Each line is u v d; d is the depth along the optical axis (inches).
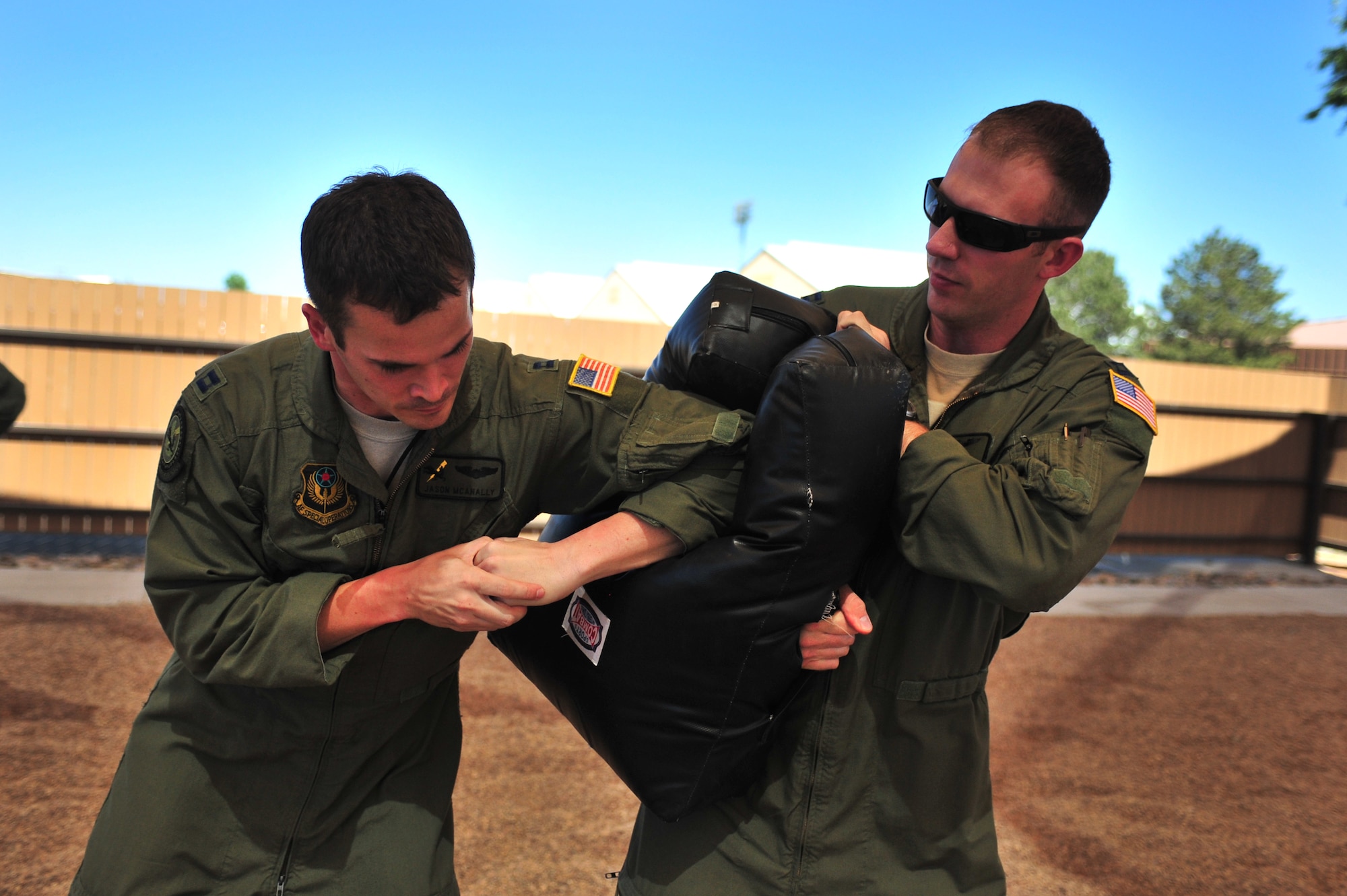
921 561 52.2
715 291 58.2
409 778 55.0
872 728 57.8
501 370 51.5
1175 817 135.6
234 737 50.8
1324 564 433.7
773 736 58.0
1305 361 1568.7
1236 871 118.6
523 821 118.8
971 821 59.6
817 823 57.7
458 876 104.3
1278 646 259.0
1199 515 426.6
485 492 50.6
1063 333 59.0
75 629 195.9
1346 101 263.3
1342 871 120.2
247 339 334.6
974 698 59.3
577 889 102.3
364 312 38.8
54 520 327.6
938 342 60.2
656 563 52.3
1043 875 114.7
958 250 53.2
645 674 53.0
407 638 50.3
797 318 57.1
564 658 57.0
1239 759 163.2
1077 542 49.5
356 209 38.3
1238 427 425.7
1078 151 50.9
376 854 52.9
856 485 50.3
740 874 58.9
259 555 49.4
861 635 57.0
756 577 50.3
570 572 47.8
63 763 126.6
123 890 49.3
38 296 320.5
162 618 48.7
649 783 55.5
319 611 45.8
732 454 53.3
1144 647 247.1
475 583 45.2
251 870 51.8
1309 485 433.7
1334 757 166.7
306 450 47.6
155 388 331.0
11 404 119.3
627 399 52.3
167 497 47.3
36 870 99.0
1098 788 145.3
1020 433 55.2
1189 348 1605.6
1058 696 196.5
